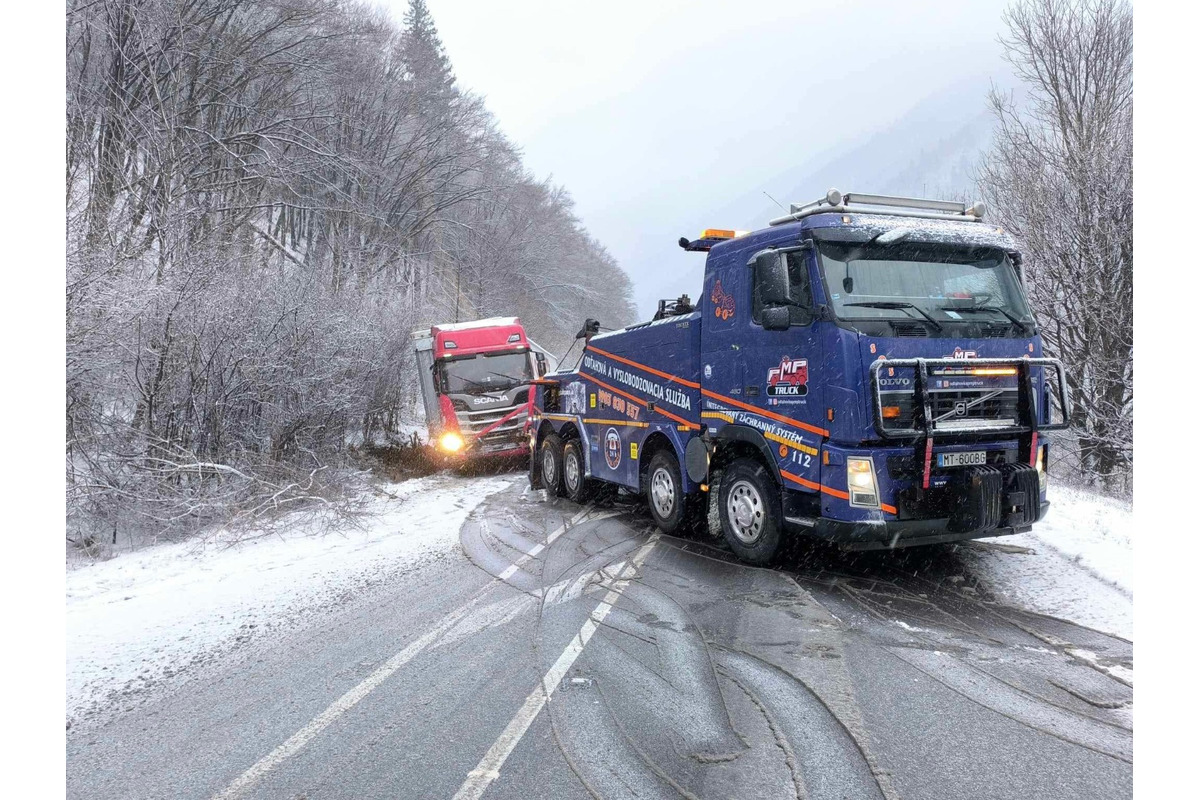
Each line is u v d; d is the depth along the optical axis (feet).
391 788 11.00
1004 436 20.43
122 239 36.94
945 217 22.88
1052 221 54.85
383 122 105.19
